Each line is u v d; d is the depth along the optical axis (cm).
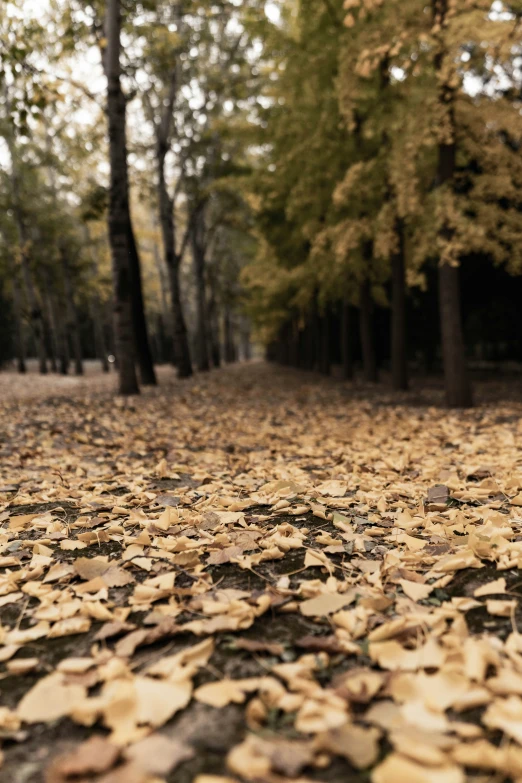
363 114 1009
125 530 268
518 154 787
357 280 1297
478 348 1973
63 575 206
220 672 139
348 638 152
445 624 157
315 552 218
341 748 105
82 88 944
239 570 213
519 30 610
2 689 138
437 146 854
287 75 1102
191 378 1669
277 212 1462
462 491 311
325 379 1627
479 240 728
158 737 111
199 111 1608
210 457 471
